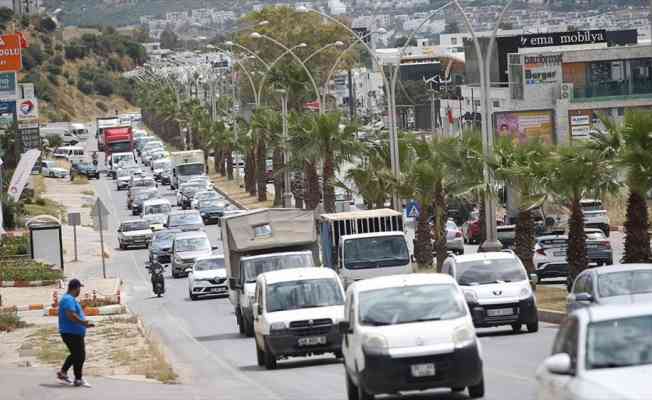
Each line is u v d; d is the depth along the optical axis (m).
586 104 196.12
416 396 41.34
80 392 48.47
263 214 84.12
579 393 23.53
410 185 105.62
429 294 40.62
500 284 63.97
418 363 38.22
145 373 55.03
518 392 41.00
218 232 174.75
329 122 136.50
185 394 47.31
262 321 56.84
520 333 64.38
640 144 74.81
